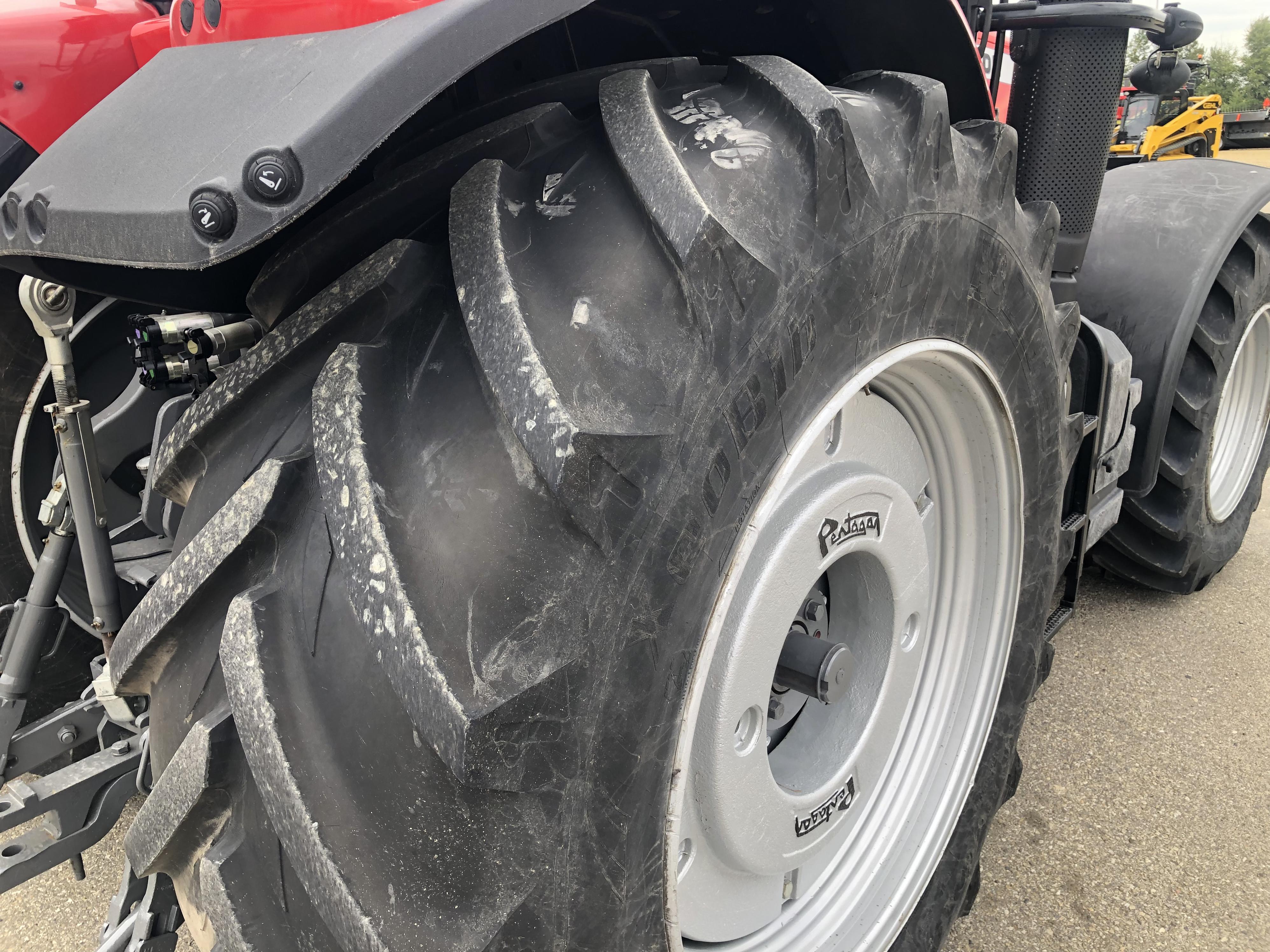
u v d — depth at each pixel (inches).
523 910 30.4
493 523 29.4
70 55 52.0
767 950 51.3
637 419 30.4
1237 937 67.2
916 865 59.7
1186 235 94.0
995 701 63.8
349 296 33.0
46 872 74.4
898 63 49.4
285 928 31.2
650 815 34.6
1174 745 88.8
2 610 57.1
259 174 24.6
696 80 39.4
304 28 32.8
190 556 32.1
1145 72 99.8
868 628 53.2
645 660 32.3
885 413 50.6
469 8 27.1
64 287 41.6
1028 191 80.5
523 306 29.7
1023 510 60.0
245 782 31.5
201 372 49.5
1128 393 83.0
